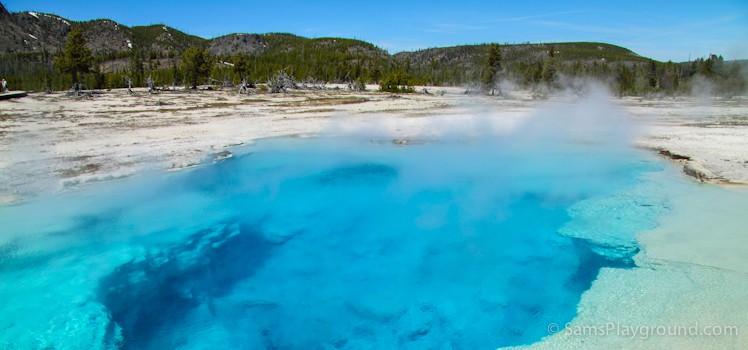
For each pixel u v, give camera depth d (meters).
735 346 4.91
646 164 13.28
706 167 12.09
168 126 19.14
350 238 8.97
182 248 8.41
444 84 73.38
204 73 54.47
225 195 11.10
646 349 4.99
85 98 34.59
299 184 12.03
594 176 12.18
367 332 6.07
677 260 7.02
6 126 18.25
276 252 8.41
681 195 10.16
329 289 7.18
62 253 7.90
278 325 6.28
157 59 126.69
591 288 6.46
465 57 154.00
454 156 14.84
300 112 25.38
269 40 197.25
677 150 14.34
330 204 10.68
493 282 7.10
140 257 7.98
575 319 5.74
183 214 9.87
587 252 7.71
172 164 12.94
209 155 14.17
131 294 6.91
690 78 47.59
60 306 6.46
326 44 155.25
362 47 151.00
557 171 12.80
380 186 11.88
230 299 6.90
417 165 13.77
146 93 43.25
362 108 28.33
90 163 12.62
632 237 8.05
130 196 10.61
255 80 69.56
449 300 6.72
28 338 5.76
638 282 6.48
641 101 37.84
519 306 6.38
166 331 6.12
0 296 6.60
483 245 8.43
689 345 4.98
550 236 8.51
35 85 57.44
